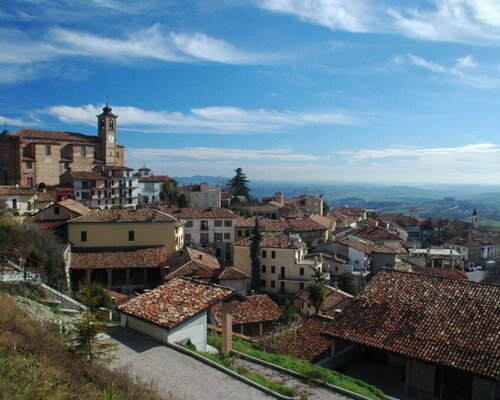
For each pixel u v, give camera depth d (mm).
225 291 25438
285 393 19297
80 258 59562
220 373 20188
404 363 24672
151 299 25109
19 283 29906
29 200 69375
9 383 14195
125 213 66688
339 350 25953
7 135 104312
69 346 19438
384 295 26312
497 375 19125
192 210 93625
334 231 113438
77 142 115938
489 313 22688
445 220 170625
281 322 45844
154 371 19656
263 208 128375
